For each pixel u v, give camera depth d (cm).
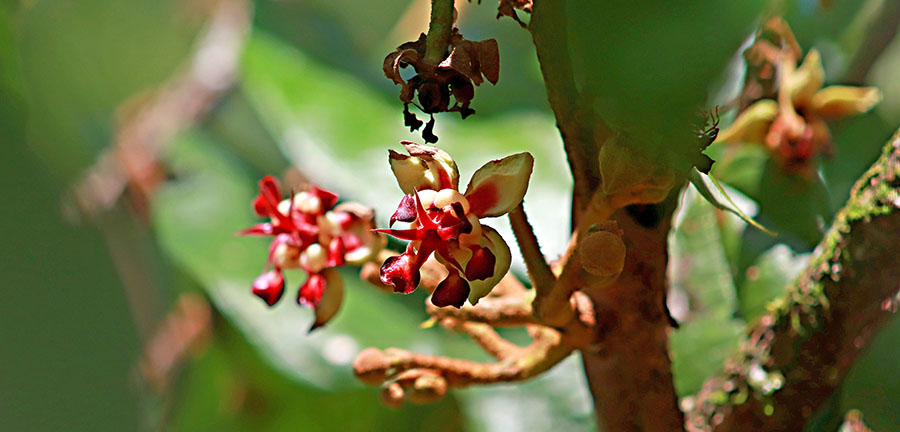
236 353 76
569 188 65
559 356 45
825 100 55
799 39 59
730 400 48
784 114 55
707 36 35
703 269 56
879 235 45
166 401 84
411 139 73
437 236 42
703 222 56
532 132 72
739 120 55
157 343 84
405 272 42
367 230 46
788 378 47
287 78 79
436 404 71
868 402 52
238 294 72
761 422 48
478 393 61
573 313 44
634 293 44
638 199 41
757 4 35
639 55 35
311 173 72
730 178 56
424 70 40
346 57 86
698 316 55
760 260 55
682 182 42
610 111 36
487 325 44
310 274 46
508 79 79
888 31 59
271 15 87
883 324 46
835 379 47
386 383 45
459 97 40
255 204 47
